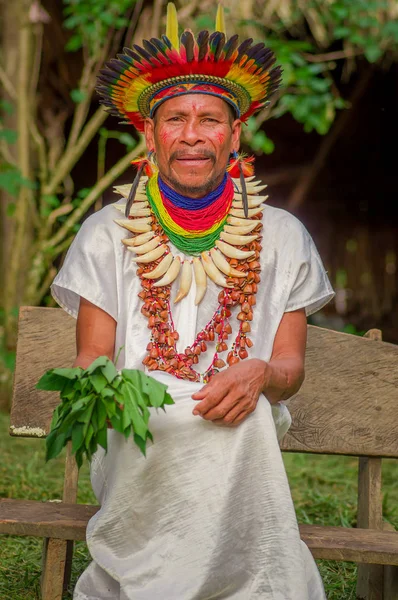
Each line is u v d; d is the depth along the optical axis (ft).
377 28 23.54
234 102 10.11
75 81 27.78
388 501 16.25
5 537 12.94
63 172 23.79
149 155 10.36
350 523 14.58
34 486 16.02
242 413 8.89
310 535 9.85
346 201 36.96
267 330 10.07
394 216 36.78
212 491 8.83
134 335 10.00
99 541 9.05
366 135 35.55
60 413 8.69
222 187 10.21
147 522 8.94
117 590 9.12
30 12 23.89
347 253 36.91
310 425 11.76
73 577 11.51
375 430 11.81
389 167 36.24
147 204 10.37
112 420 8.45
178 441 8.89
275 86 10.39
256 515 8.82
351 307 36.65
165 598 8.59
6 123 24.06
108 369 8.46
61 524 9.53
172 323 10.04
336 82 33.19
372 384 11.89
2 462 17.42
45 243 23.40
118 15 23.67
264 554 8.74
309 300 10.22
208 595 8.70
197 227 10.06
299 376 9.72
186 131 9.80
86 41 23.93
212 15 22.88
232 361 9.94
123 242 10.14
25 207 23.26
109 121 33.30
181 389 9.14
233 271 10.05
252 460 8.91
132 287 10.16
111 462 9.25
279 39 23.62
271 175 35.19
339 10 22.74
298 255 10.28
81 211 23.39
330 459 19.19
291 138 35.40
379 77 33.32
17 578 11.46
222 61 9.80
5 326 22.97
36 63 24.36
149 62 9.82
